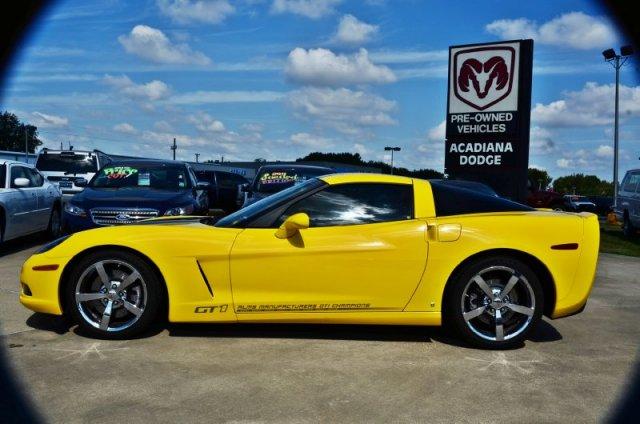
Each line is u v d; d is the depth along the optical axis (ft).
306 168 34.53
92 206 26.07
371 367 13.08
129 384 11.83
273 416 10.44
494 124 44.83
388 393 11.60
